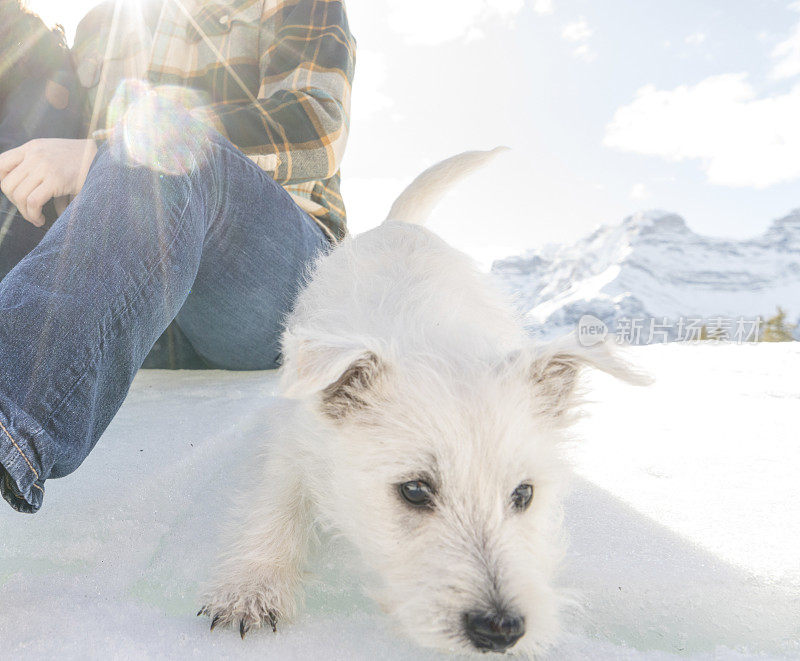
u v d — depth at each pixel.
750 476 0.39
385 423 0.33
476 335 0.38
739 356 0.99
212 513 0.34
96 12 0.62
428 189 0.62
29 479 0.24
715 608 0.26
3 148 0.51
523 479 0.32
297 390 0.30
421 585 0.27
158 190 0.31
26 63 0.55
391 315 0.40
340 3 0.60
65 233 0.28
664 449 0.44
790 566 0.28
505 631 0.25
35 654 0.23
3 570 0.28
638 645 0.25
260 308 0.51
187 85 0.62
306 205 0.59
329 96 0.53
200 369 0.66
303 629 0.26
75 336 0.26
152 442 0.43
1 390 0.24
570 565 0.29
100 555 0.29
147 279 0.29
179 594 0.27
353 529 0.32
